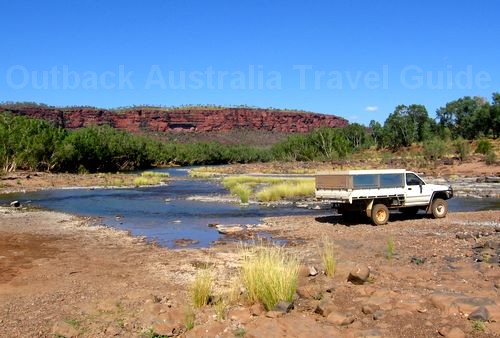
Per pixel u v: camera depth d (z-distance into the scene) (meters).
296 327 5.73
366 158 78.69
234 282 8.12
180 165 120.81
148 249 12.37
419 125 108.94
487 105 93.00
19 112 176.88
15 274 9.60
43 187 39.94
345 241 12.70
